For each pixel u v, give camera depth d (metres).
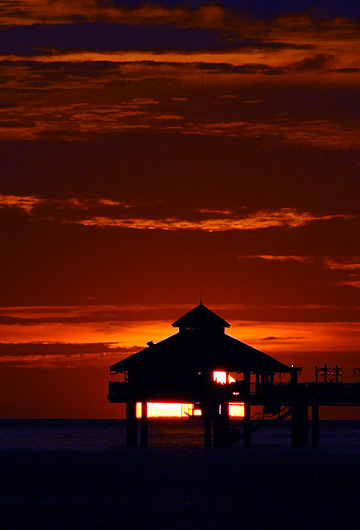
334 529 176.38
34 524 178.62
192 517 186.38
